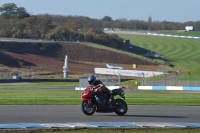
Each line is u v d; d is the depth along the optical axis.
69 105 41.44
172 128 26.11
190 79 113.44
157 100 50.84
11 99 49.09
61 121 28.89
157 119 30.80
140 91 94.56
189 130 25.38
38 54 197.75
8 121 28.47
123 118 30.98
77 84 133.00
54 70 177.50
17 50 194.50
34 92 75.50
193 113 35.19
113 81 108.25
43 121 28.72
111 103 32.41
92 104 32.31
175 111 36.66
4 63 172.38
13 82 137.38
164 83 111.38
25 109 36.31
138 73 129.50
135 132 24.33
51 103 43.78
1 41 195.88
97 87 32.12
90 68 189.75
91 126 26.36
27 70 170.12
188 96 64.31
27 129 24.72
